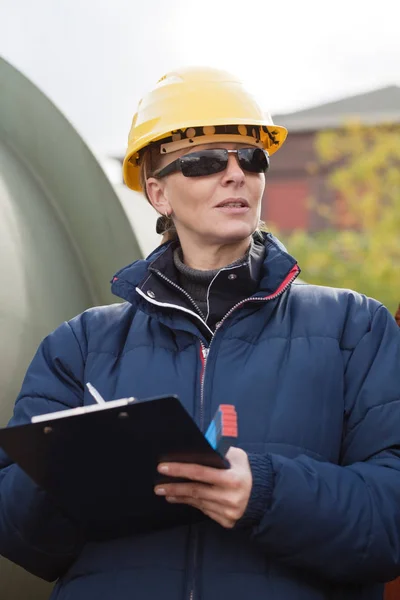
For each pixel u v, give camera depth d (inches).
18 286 149.3
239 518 83.9
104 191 174.6
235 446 90.9
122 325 103.3
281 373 94.7
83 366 102.1
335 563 86.7
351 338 97.7
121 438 78.2
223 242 100.0
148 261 104.0
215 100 101.3
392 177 689.6
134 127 107.0
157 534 91.4
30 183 172.4
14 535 95.3
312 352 95.7
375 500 88.0
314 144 724.0
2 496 95.6
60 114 177.2
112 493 85.9
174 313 99.0
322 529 85.4
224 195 98.5
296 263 100.2
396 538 88.3
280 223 732.0
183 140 101.0
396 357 97.0
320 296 101.3
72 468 83.0
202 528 90.5
